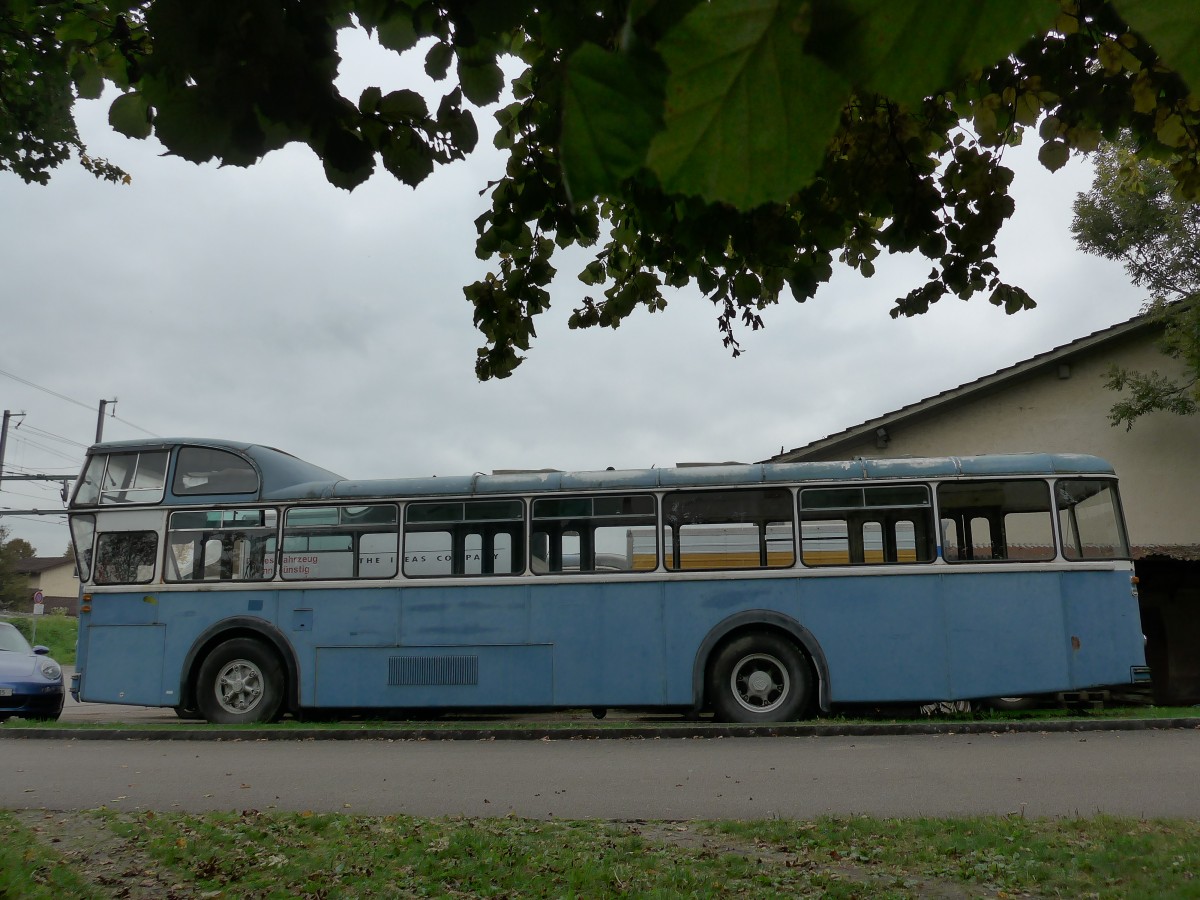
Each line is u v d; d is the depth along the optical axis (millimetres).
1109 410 19203
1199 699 16141
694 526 12680
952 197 4613
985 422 19562
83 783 8883
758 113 667
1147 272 18609
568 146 708
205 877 5473
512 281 6008
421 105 2982
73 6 3189
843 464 12727
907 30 639
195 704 13250
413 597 12984
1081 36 3617
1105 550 12188
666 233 4711
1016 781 8266
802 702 12070
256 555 13453
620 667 12414
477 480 13266
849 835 6219
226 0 2129
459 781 8836
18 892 4945
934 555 12258
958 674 11938
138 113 2285
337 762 9969
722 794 8039
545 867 5531
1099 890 4895
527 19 2350
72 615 68562
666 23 667
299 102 2359
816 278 4977
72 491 14094
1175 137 3236
